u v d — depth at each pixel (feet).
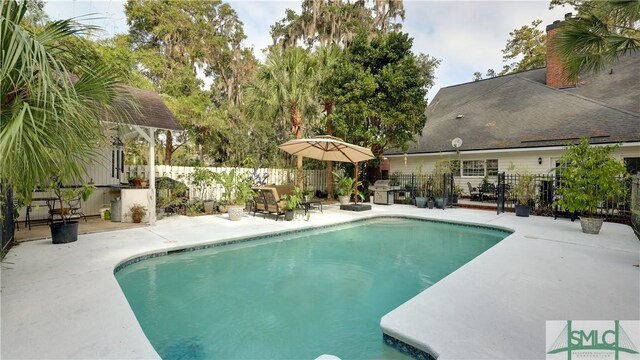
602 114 38.06
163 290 13.99
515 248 18.83
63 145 9.36
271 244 22.80
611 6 16.30
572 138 36.81
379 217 33.78
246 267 17.56
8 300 10.61
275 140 64.34
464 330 8.93
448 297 11.33
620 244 19.85
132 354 7.59
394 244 23.36
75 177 11.94
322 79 42.75
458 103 59.47
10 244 17.79
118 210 26.43
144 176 35.83
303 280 15.66
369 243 23.65
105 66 10.95
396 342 9.05
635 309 10.32
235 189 36.60
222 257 19.17
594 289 12.10
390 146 47.78
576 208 23.98
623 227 25.91
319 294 13.89
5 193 14.58
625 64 44.83
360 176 51.44
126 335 8.48
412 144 52.80
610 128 35.29
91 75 10.16
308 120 47.26
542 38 70.49
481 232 27.61
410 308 10.39
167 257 18.40
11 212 18.10
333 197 49.93
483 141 44.86
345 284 15.16
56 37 9.47
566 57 19.20
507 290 12.02
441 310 10.25
